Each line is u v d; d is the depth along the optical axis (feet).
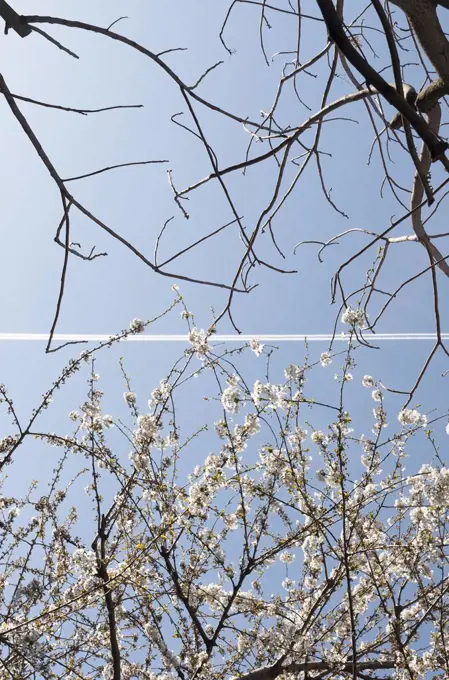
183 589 18.39
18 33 5.87
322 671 18.57
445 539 18.57
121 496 17.92
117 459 17.54
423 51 6.51
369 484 18.21
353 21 12.41
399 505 18.98
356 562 17.60
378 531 18.44
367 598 19.06
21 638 13.47
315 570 19.53
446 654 16.76
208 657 16.75
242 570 17.37
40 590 15.17
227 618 17.83
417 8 6.23
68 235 6.05
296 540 18.35
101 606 16.22
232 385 17.87
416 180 9.96
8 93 5.77
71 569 16.19
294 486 17.01
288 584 20.45
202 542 17.44
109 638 16.52
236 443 17.97
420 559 18.58
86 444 17.90
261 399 16.96
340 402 16.11
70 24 5.94
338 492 17.44
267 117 10.46
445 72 6.47
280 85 10.22
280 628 16.75
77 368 15.61
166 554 17.60
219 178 7.20
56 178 5.94
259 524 18.06
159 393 18.65
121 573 14.28
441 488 17.72
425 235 10.41
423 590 18.48
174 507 18.17
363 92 7.63
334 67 9.59
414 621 19.12
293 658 16.80
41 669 13.44
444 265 10.62
